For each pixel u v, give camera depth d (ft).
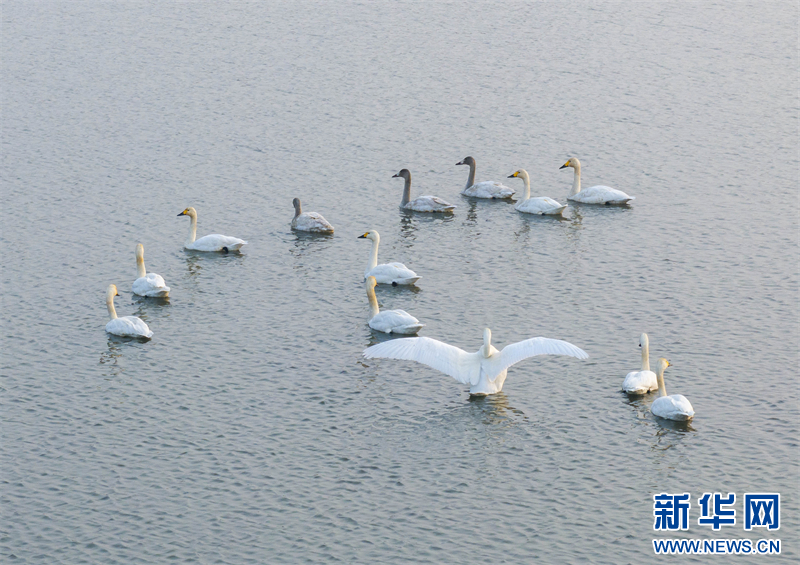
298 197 224.53
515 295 176.24
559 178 241.35
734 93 301.02
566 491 120.57
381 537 111.65
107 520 114.62
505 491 120.57
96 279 182.29
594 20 375.25
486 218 217.36
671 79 312.91
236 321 166.30
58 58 326.65
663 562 108.58
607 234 205.67
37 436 131.44
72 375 147.43
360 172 241.96
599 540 111.65
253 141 259.80
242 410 138.10
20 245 195.83
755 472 123.95
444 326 164.14
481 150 257.55
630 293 176.35
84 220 209.36
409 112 282.97
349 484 121.70
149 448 128.77
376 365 151.43
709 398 141.18
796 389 143.33
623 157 252.42
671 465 125.59
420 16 378.32
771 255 193.26
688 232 205.67
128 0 398.21
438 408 139.13
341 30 360.28
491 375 139.33
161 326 164.25
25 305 170.50
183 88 300.20
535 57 332.60
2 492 119.55
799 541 112.37
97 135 261.85
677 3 398.42
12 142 255.29
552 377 147.33
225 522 114.32
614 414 137.08
